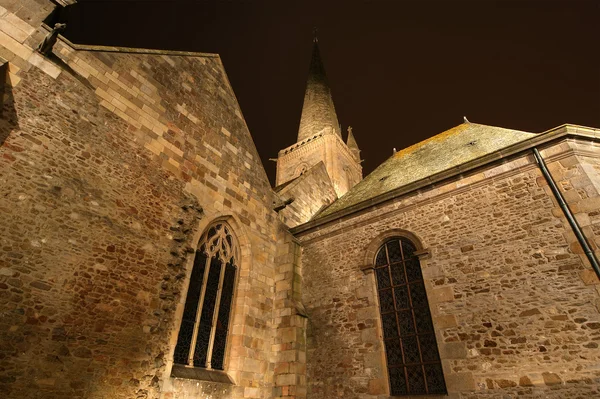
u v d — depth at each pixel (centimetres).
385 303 949
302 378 962
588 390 611
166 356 754
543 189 820
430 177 993
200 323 894
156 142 941
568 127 823
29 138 676
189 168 1012
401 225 1016
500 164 910
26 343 562
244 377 913
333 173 2945
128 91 921
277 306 1102
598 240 706
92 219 725
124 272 742
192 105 1114
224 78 1327
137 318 730
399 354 863
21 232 611
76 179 726
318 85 3981
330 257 1127
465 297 812
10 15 720
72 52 827
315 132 3500
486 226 862
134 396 673
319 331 1019
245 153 1274
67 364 599
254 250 1123
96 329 657
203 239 991
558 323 684
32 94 710
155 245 829
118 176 812
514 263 784
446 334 799
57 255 646
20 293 579
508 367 700
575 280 700
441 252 900
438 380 780
